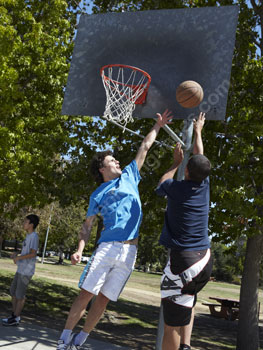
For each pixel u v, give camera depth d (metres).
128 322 12.60
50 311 11.88
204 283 3.37
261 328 16.86
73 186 11.43
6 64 11.84
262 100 10.55
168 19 6.51
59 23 13.34
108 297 3.37
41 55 12.43
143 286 29.59
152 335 11.08
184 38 6.30
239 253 14.97
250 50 11.51
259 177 10.31
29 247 7.13
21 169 11.80
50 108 12.78
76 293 16.84
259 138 10.97
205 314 18.55
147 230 11.99
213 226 11.56
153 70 6.24
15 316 7.14
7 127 11.73
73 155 12.12
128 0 12.55
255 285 11.82
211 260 3.39
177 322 3.34
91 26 6.96
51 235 37.19
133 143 11.51
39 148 12.09
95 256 3.36
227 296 32.38
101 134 12.82
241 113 10.80
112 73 6.35
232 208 9.55
